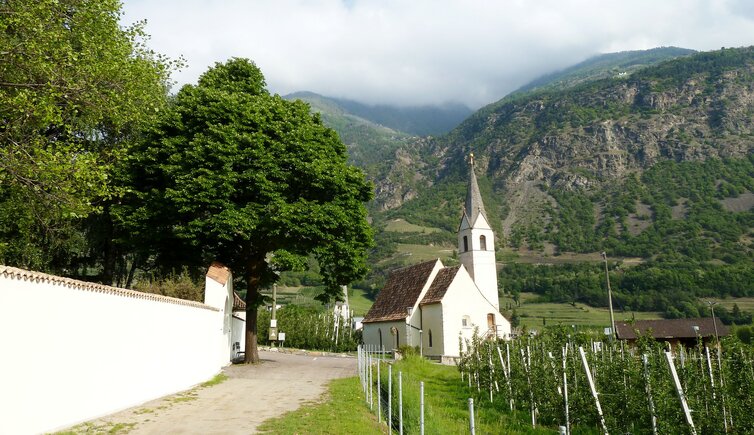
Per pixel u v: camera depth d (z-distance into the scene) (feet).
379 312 189.16
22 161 53.57
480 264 188.34
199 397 55.11
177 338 60.34
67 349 37.37
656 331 202.18
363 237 98.12
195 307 66.85
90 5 66.85
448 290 156.15
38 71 57.31
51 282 35.42
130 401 47.70
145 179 87.04
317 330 194.39
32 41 55.72
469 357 88.94
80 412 39.01
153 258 103.91
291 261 83.61
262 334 188.65
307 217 84.69
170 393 57.31
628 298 344.90
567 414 50.29
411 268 193.98
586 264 463.01
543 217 646.74
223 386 64.64
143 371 50.78
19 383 31.78
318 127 98.07
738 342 44.06
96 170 56.54
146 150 85.35
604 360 56.49
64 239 83.61
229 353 96.12
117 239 86.12
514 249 572.92
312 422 42.52
